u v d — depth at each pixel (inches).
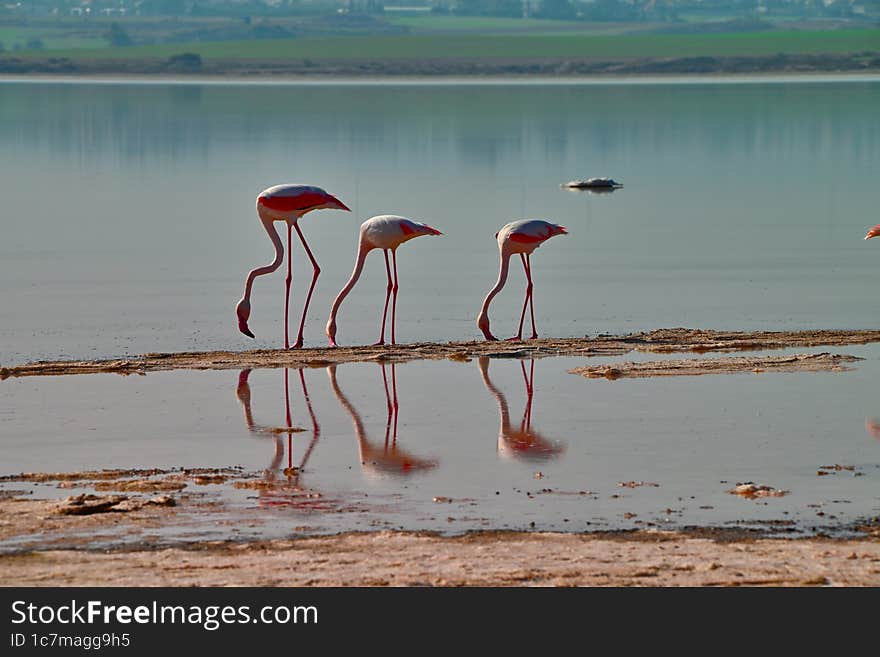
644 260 1953.7
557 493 919.7
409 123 4793.3
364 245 1396.4
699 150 3727.9
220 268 1907.0
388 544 802.8
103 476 957.2
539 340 1406.3
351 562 768.3
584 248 2070.6
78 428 1085.1
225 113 5398.6
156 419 1112.2
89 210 2544.3
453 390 1206.9
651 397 1173.7
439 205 2600.9
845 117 4916.3
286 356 1337.4
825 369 1266.0
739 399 1165.1
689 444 1037.2
